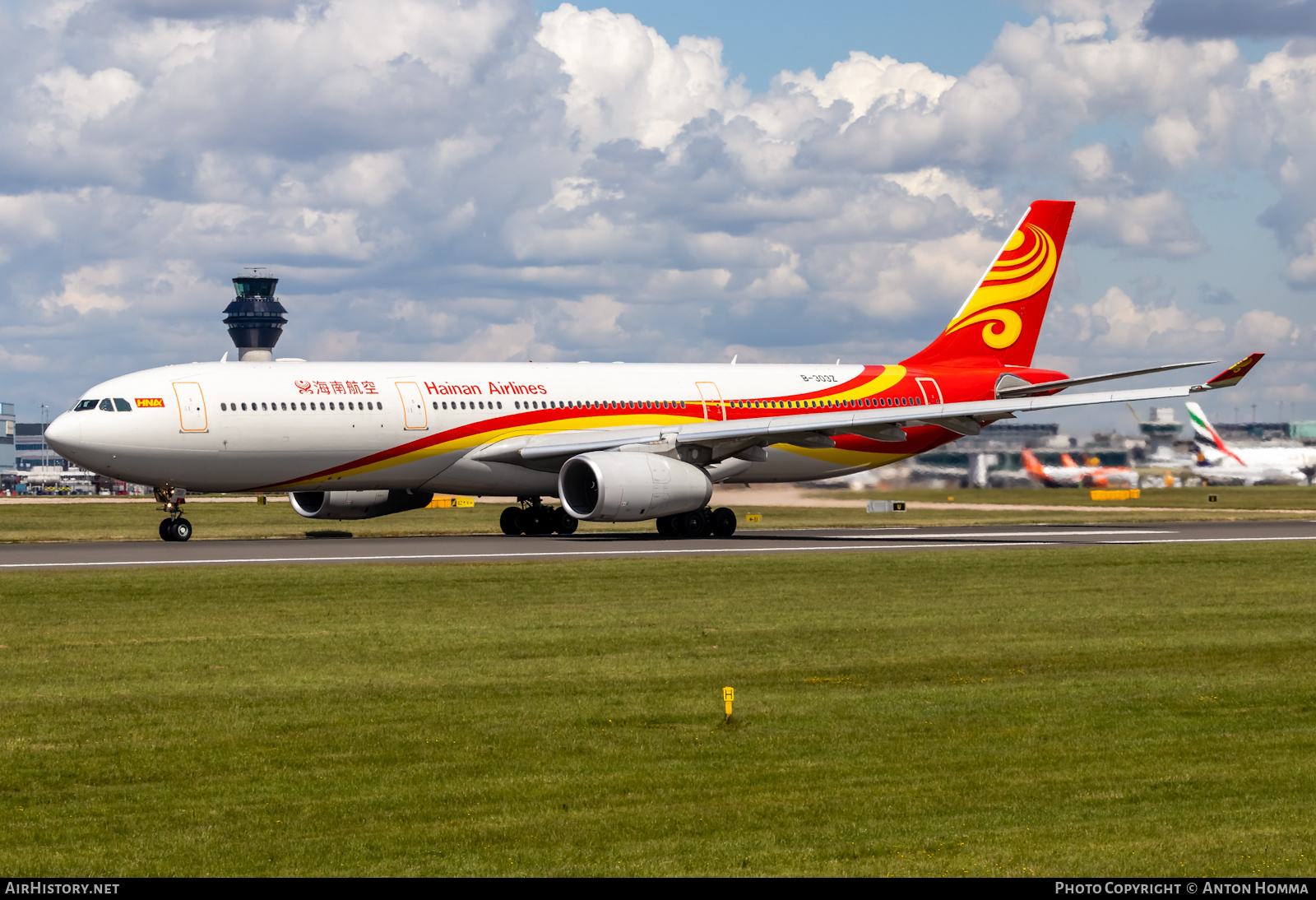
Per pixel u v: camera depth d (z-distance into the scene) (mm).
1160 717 54250
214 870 35688
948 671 64812
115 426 141000
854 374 181250
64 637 76125
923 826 39094
